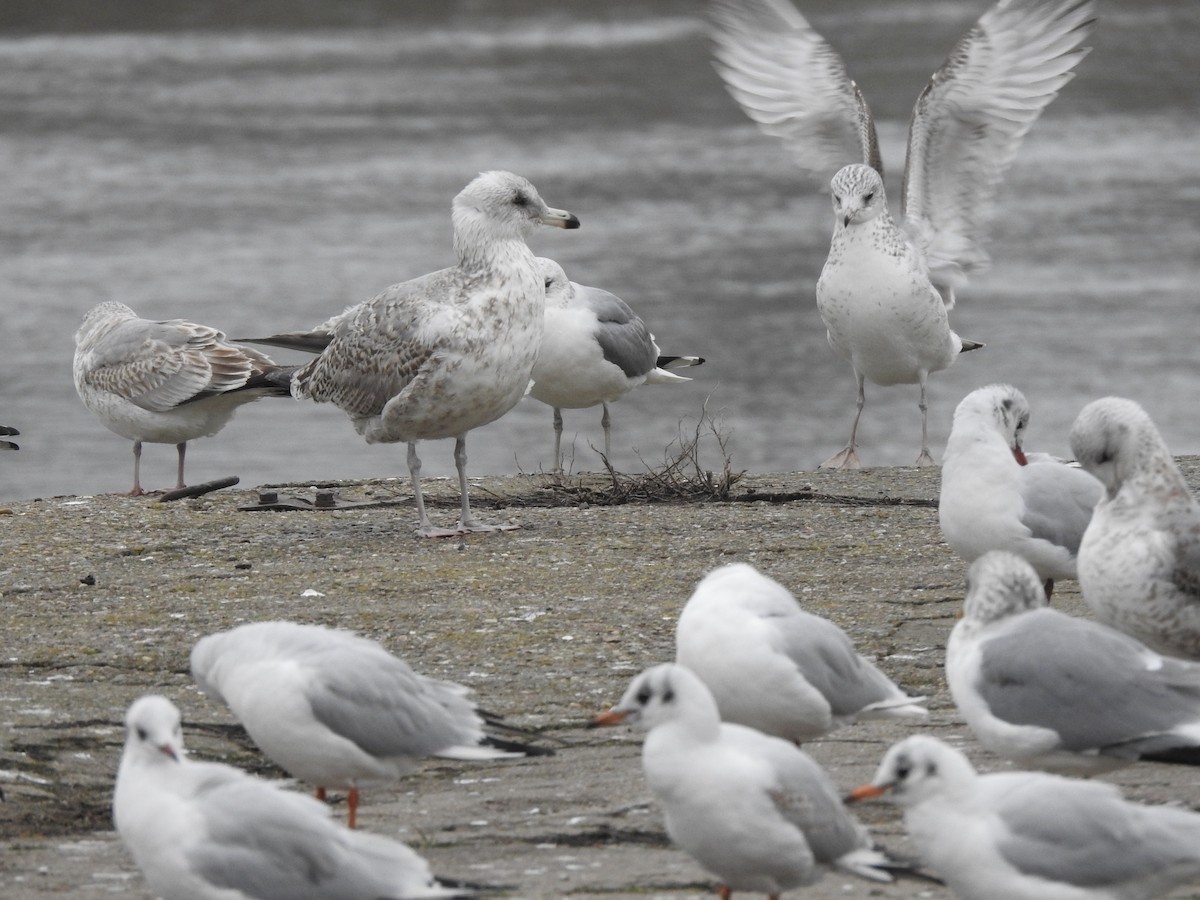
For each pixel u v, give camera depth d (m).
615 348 17.31
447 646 11.09
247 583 12.73
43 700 10.03
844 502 15.59
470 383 13.66
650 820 8.33
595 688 10.27
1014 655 8.05
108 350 16.97
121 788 6.98
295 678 7.99
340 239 47.00
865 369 17.66
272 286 41.06
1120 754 7.82
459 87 78.62
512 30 102.19
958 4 104.44
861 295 16.95
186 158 60.22
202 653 8.41
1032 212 50.72
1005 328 38.09
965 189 17.78
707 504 15.62
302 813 6.91
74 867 7.85
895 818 8.27
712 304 41.00
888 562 13.09
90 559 13.57
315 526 14.77
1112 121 67.31
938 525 14.33
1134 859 6.64
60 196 53.12
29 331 36.84
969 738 9.30
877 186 16.86
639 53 89.56
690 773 7.02
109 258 44.34
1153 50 85.69
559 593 12.35
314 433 30.91
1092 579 9.45
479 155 61.53
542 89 78.44
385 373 13.79
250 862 6.76
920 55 80.19
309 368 14.76
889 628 11.25
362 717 8.00
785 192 55.03
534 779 8.95
